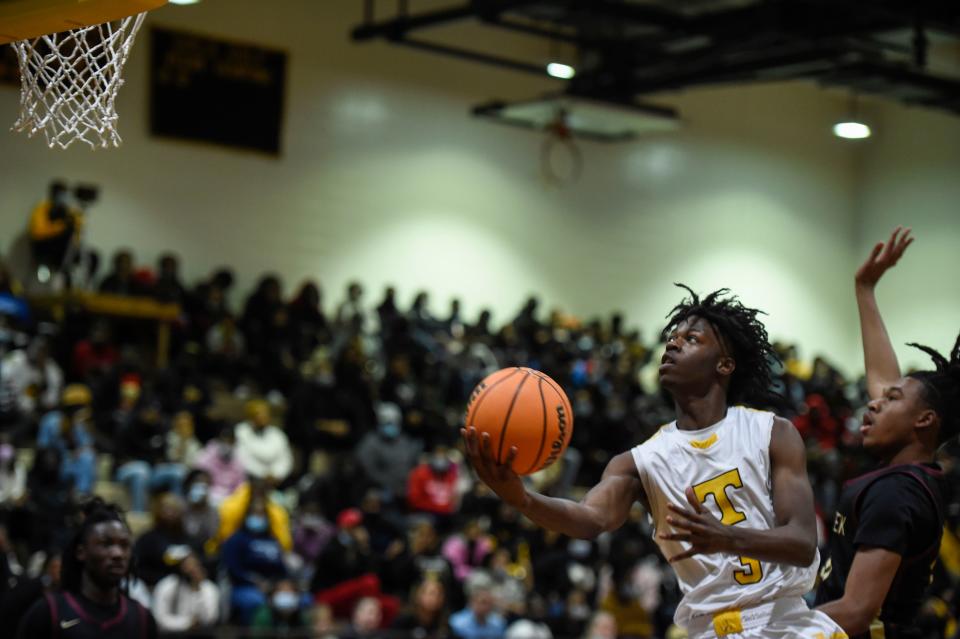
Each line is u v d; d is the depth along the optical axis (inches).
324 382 660.1
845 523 166.1
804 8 621.9
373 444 629.6
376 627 448.1
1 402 566.9
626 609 534.6
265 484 497.4
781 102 986.1
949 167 946.1
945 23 589.6
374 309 790.5
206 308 720.3
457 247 852.0
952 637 254.2
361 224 820.6
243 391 690.2
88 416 578.2
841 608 153.6
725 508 148.2
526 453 139.5
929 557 161.5
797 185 987.9
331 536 511.8
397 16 809.5
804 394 780.0
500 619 490.0
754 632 146.3
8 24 177.3
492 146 868.6
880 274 194.1
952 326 929.5
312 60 810.2
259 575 481.4
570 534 145.3
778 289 974.4
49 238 687.1
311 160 807.7
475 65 863.1
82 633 197.3
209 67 775.1
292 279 796.6
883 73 660.7
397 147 836.0
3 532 337.7
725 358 153.7
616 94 743.7
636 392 783.7
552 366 759.7
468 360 733.3
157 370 639.8
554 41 851.4
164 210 759.1
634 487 153.8
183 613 432.8
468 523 567.5
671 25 656.4
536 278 881.5
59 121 190.7
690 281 938.7
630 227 920.3
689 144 948.6
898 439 170.1
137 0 168.1
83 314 663.1
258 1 793.6
